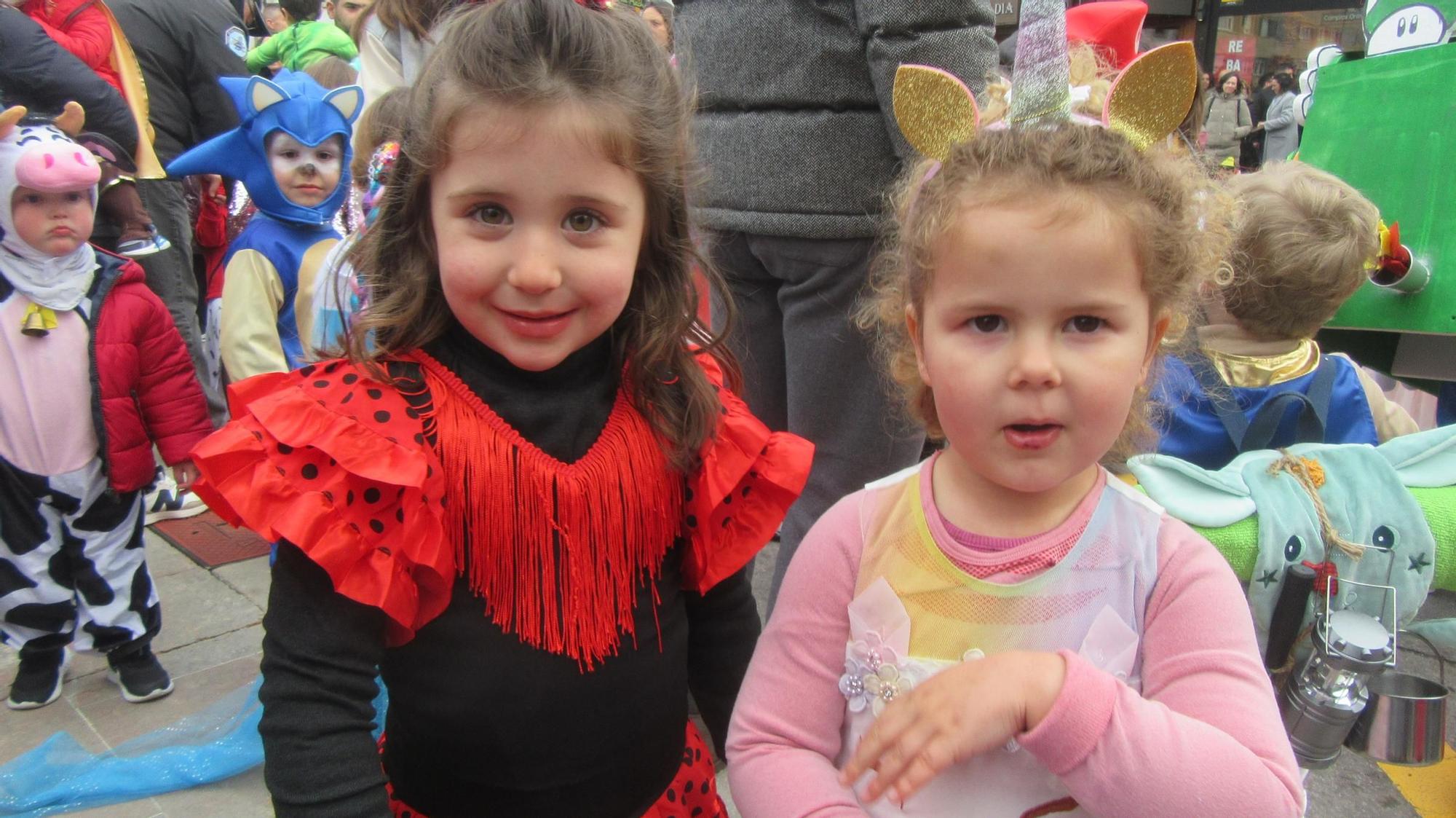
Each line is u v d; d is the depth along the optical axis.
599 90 0.92
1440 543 1.34
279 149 2.35
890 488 1.03
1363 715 1.38
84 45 3.26
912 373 1.05
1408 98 1.96
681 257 1.10
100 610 2.25
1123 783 0.77
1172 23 11.06
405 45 2.16
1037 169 0.83
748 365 2.12
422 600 0.98
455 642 0.99
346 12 4.66
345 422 0.93
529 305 0.92
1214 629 0.88
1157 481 1.35
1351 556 1.31
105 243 3.38
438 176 0.93
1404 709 1.35
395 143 1.11
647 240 1.07
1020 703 0.80
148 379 2.30
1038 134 0.88
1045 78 0.92
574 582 1.01
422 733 1.02
